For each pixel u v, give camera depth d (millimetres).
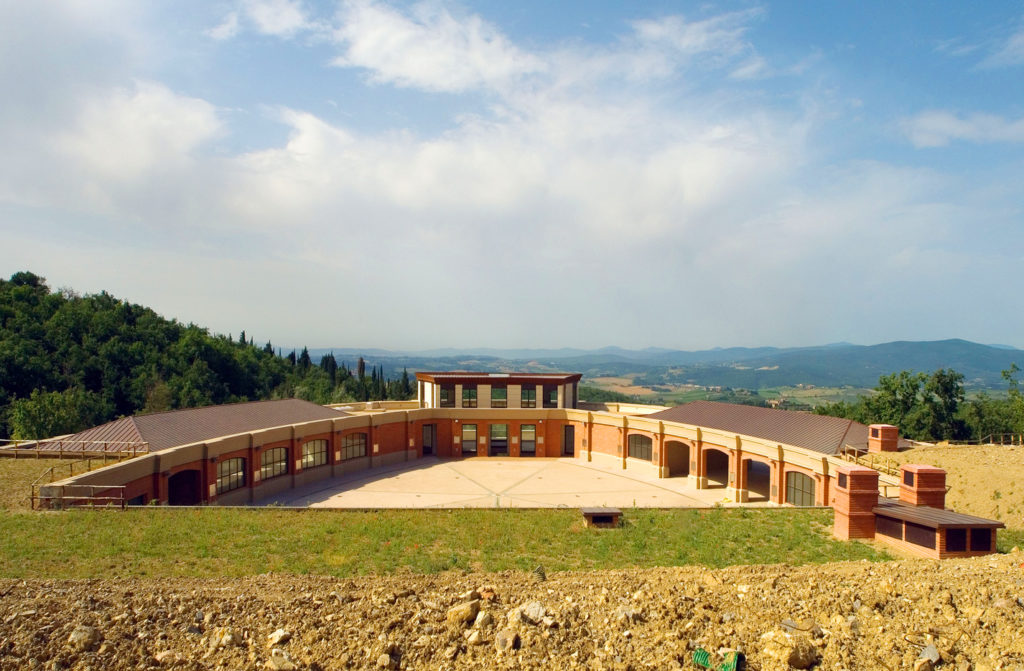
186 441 38906
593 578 15898
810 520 27719
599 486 48500
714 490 47406
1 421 64812
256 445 42594
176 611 12844
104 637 11484
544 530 25859
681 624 11516
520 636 11188
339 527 25453
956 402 66875
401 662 10797
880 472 34906
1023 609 11500
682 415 55406
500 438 62094
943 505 25469
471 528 25906
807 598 12594
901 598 12500
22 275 112062
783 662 9891
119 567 19938
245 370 106438
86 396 75000
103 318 90812
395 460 57562
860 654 10164
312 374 123250
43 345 81188
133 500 32000
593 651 10734
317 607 13156
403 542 23859
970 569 15477
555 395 62156
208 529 24328
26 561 19969
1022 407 63562
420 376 65938
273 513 27031
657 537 25438
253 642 11570
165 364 89688
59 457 34125
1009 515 28406
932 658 9812
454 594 13859
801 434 44156
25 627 11695
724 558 22734
